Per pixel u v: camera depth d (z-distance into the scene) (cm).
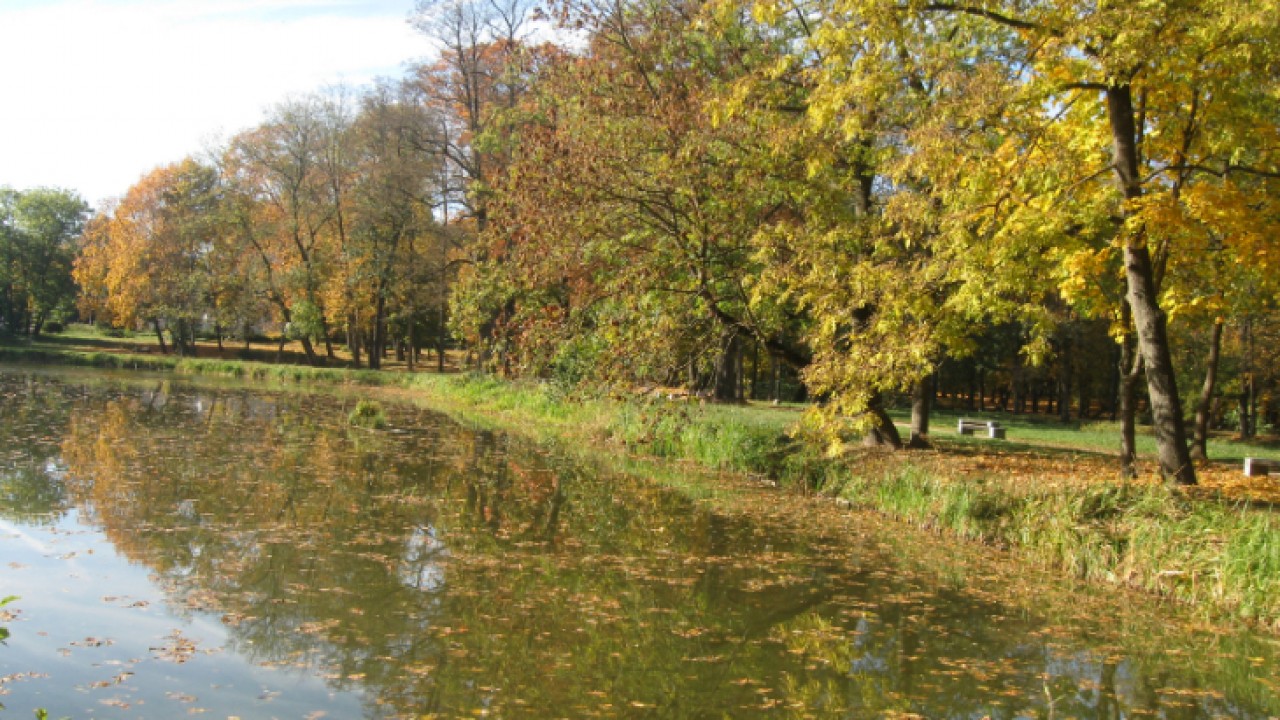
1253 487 1559
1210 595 954
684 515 1380
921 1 1262
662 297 1658
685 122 1638
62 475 1438
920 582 1028
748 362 4594
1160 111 1309
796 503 1514
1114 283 1688
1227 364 3494
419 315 5019
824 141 1544
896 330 1374
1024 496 1250
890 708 652
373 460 1800
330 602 843
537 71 2066
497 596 888
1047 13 1202
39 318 6588
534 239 1694
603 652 747
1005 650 799
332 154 4688
